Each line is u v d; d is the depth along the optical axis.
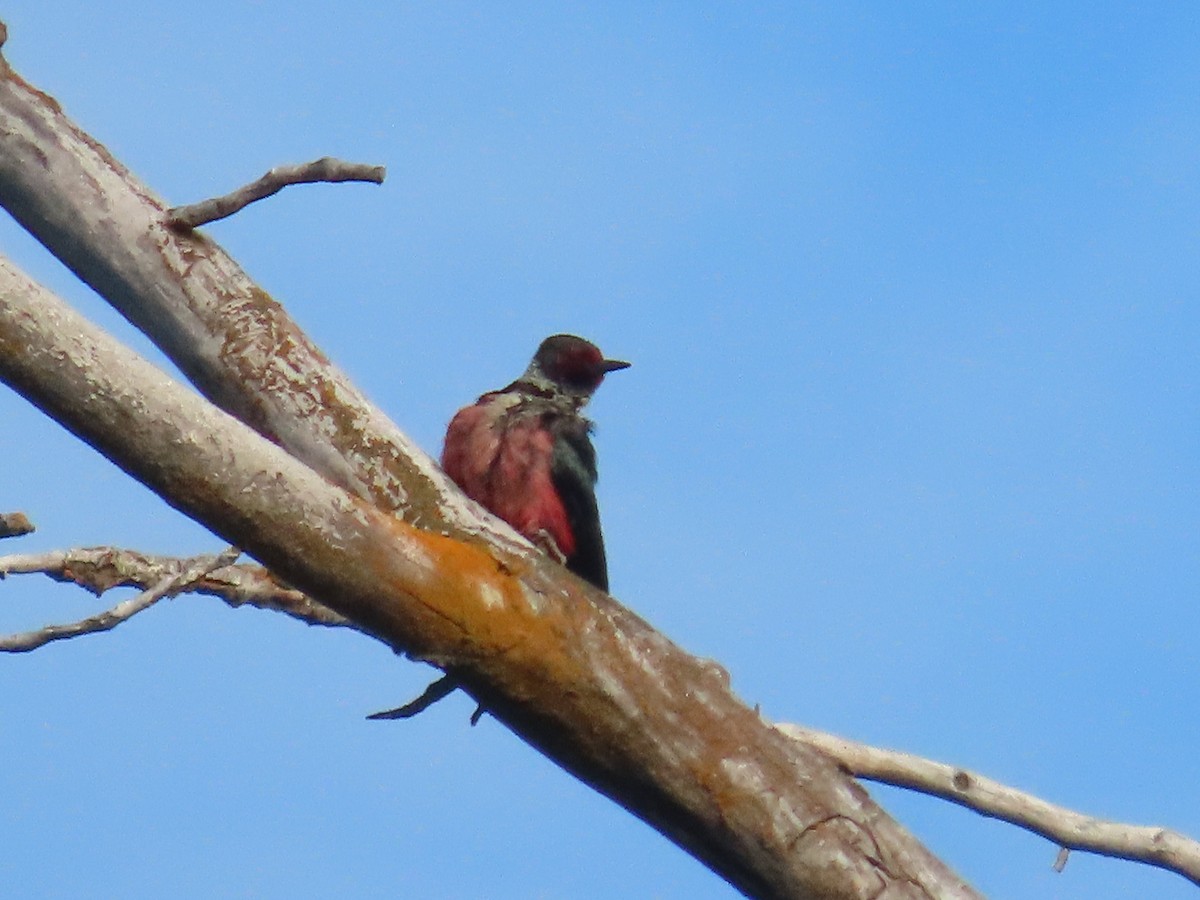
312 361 10.73
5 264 8.23
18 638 9.38
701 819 9.59
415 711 10.20
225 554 9.99
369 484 10.34
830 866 9.58
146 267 10.77
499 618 9.20
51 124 10.85
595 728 9.43
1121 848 11.81
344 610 9.02
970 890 9.73
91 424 8.35
